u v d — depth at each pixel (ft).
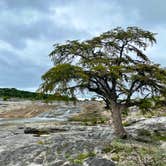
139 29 111.86
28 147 96.89
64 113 293.02
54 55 112.57
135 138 108.17
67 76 99.09
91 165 77.61
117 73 98.07
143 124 145.28
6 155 90.84
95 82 106.83
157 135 119.65
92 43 112.68
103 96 110.83
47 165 81.82
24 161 85.61
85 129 148.36
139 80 103.30
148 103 108.17
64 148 93.45
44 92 102.47
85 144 94.84
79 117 264.31
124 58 114.62
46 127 152.25
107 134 117.70
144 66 102.78
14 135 134.00
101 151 87.56
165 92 105.91
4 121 254.68
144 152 60.54
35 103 349.82
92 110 276.82
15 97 465.06
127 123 167.84
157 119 155.84
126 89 108.06
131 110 204.85
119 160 72.79
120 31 112.47
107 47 115.44
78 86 103.35
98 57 109.70
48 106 333.21
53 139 106.22
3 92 483.92
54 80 99.71
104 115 255.50
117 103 110.83
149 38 112.57
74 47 110.42
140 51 115.65
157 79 102.12
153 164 55.26
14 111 328.49
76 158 84.38
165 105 110.63
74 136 113.60
